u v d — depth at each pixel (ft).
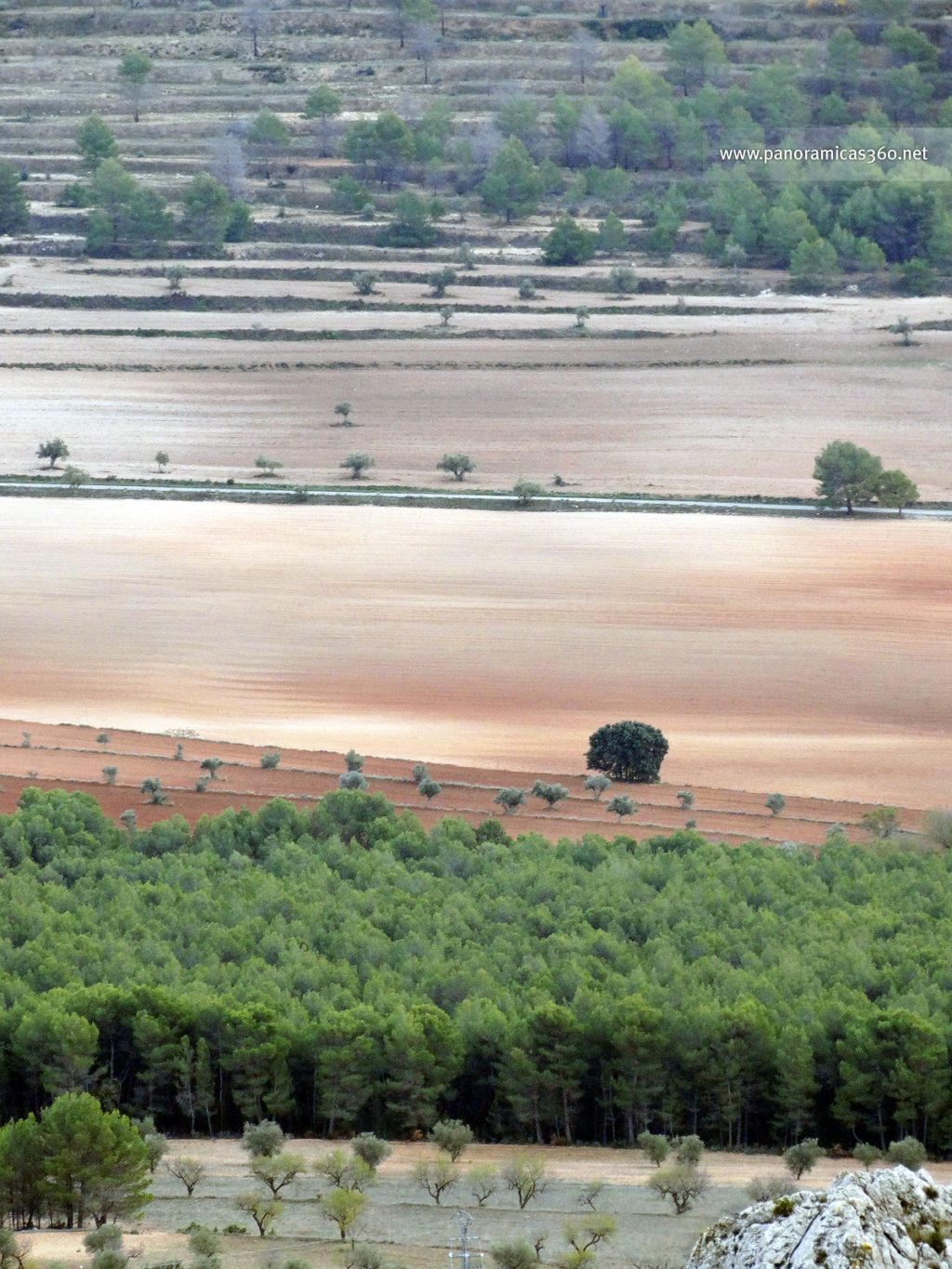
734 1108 525.34
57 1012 542.98
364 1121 538.88
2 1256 375.45
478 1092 547.90
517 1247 372.99
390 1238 406.62
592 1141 533.96
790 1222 101.91
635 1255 388.98
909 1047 515.91
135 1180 422.82
